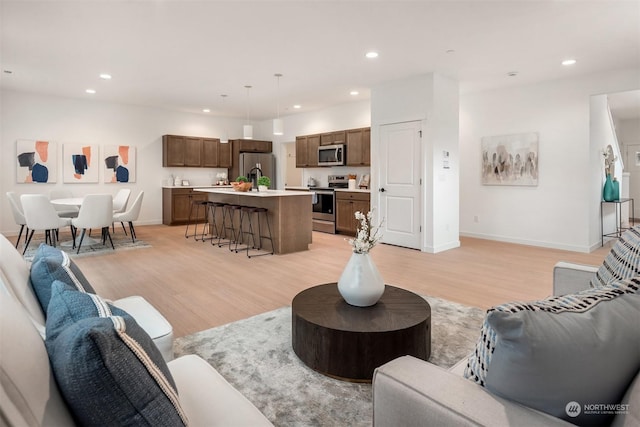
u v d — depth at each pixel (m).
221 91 6.40
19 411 0.58
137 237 6.57
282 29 3.71
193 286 3.67
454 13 3.35
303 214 5.47
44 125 6.81
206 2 3.15
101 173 7.46
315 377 2.02
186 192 8.17
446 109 5.40
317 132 8.24
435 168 5.28
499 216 6.27
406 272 4.21
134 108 7.81
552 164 5.62
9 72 5.23
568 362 0.73
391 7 3.23
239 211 6.02
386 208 5.94
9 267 1.28
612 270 1.54
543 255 5.12
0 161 6.45
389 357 1.94
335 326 1.99
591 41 4.00
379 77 5.41
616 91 5.00
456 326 2.65
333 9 3.28
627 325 0.79
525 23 3.54
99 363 0.66
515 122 5.97
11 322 0.71
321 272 4.23
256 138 9.74
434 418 0.83
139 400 0.72
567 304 0.83
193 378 1.21
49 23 3.56
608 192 5.83
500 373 0.80
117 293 3.45
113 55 4.49
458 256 5.07
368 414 1.72
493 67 4.92
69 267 1.47
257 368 2.11
